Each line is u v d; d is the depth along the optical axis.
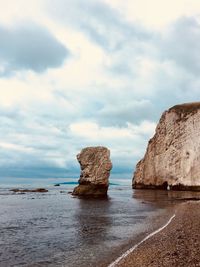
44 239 23.30
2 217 36.47
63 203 55.12
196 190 86.38
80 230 27.06
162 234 23.17
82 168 70.06
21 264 16.89
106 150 69.19
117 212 40.53
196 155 87.69
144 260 15.84
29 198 69.62
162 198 62.62
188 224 26.70
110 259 17.22
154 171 104.94
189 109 96.62
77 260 17.34
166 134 101.25
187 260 14.84
